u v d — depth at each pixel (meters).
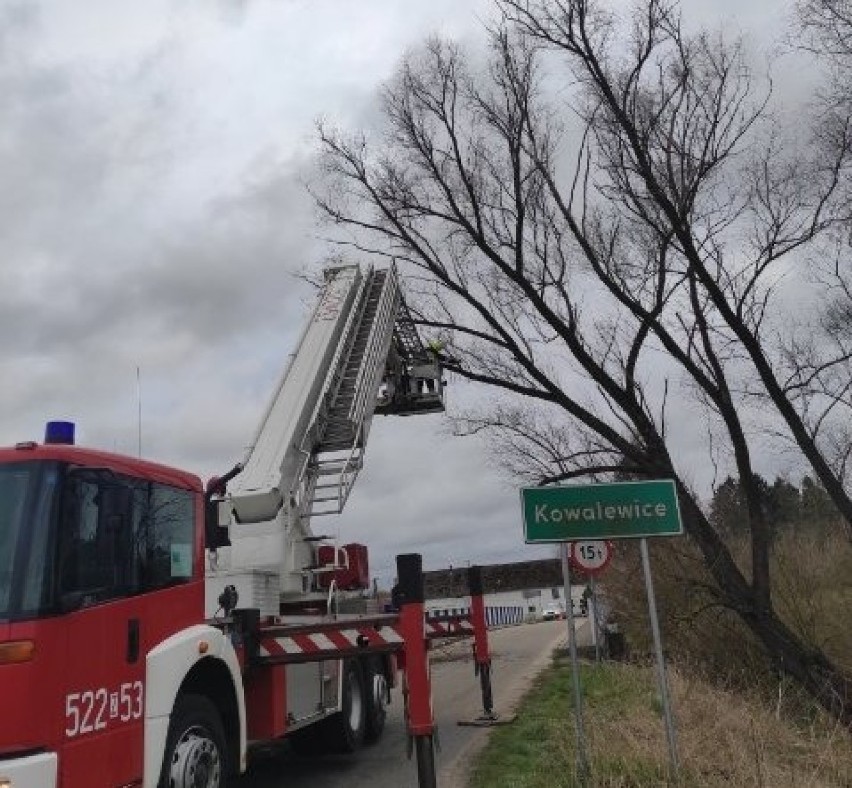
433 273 11.73
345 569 10.67
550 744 9.16
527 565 89.50
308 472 10.80
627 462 11.55
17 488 5.19
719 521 14.09
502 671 18.94
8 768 4.64
